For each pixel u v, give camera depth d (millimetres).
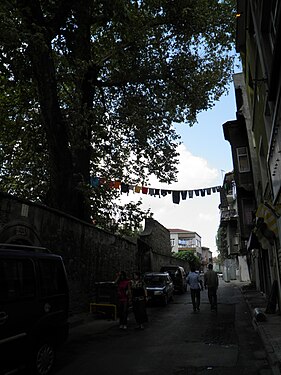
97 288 14055
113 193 18641
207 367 6543
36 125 16844
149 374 6180
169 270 27172
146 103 19203
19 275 5809
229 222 42531
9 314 5375
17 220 10133
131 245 23234
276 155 10125
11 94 16578
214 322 12078
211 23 18859
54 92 13875
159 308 17344
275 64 7910
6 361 5195
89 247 15602
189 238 99500
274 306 12609
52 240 12148
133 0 14211
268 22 9562
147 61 18406
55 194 14781
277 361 6234
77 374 6242
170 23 18219
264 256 19250
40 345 5977
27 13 10828
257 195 20266
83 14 13227
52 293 6535
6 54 9578
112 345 8695
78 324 11992
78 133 14289
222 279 64125
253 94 14672
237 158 23844
